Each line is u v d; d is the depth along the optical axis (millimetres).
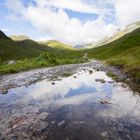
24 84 21703
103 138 8930
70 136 9117
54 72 33500
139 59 36531
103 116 11469
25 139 8836
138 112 12109
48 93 17219
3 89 18906
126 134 9273
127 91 17344
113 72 30797
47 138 8945
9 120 10852
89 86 20125
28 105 13602
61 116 11492
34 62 53125
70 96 16125
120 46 125312
